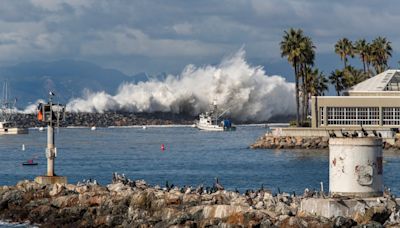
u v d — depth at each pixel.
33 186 187.75
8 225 165.00
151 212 152.62
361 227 120.81
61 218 162.12
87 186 183.62
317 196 138.50
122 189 176.62
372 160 134.88
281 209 135.62
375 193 135.25
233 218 133.75
